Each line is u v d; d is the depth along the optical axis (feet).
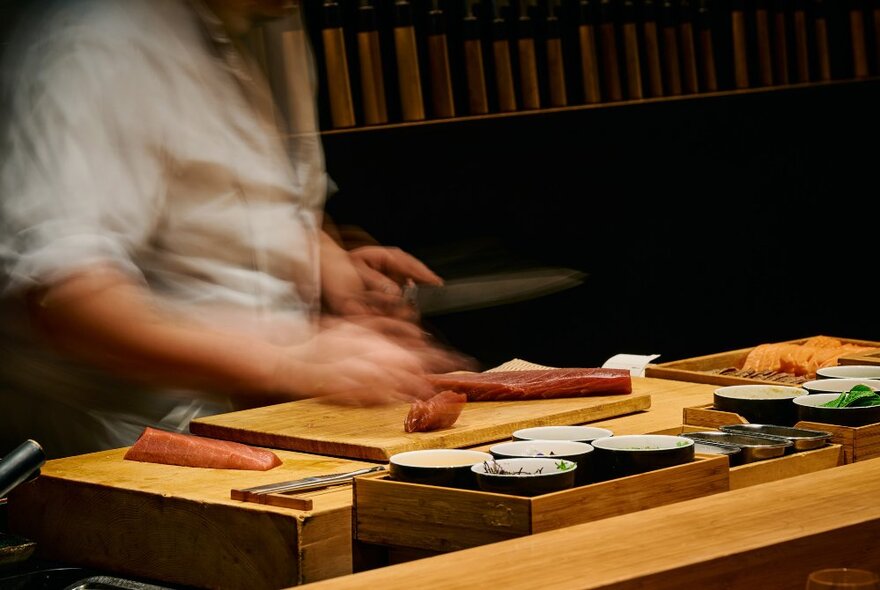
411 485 5.09
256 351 6.95
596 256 14.87
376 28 11.80
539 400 7.72
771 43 14.71
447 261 13.26
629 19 13.47
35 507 6.42
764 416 6.58
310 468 6.36
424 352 8.15
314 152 9.88
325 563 5.32
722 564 4.12
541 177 14.35
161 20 7.49
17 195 6.74
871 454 6.13
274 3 8.17
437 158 13.55
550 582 3.90
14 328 7.32
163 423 8.20
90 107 6.83
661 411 7.70
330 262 9.32
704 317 15.84
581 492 4.80
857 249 17.06
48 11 7.03
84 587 5.56
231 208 8.10
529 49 12.77
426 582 3.95
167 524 5.80
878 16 15.43
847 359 8.41
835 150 16.76
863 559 4.51
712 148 15.72
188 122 7.63
